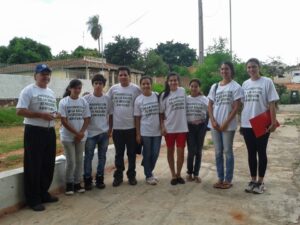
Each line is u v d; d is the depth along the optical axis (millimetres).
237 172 8703
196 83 7668
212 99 7309
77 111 6820
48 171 6398
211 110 7297
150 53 55344
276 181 7895
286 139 15461
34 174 6137
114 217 5793
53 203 6445
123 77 7453
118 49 54312
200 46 20062
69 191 6910
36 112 6066
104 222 5594
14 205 6148
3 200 5949
